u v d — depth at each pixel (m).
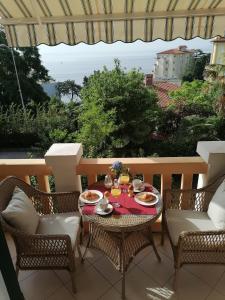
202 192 2.18
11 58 15.96
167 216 2.11
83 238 2.49
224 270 2.11
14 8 2.00
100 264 2.21
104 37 2.24
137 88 9.81
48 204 2.26
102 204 1.87
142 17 2.13
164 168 2.29
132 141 9.70
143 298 1.90
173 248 1.86
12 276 1.55
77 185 2.36
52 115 12.05
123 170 2.12
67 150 2.29
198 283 2.00
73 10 2.06
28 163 2.35
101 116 9.24
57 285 2.03
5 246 1.45
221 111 10.65
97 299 1.90
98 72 10.06
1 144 12.77
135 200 1.96
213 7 2.05
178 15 2.11
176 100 11.59
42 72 17.56
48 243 1.77
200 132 9.86
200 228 1.94
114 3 1.98
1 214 1.70
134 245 1.97
